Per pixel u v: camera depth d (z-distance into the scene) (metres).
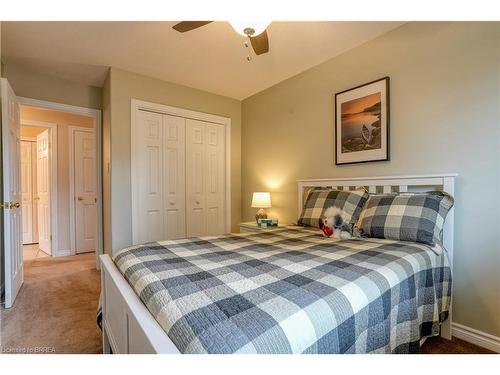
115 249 2.91
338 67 2.65
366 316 0.99
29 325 2.04
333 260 1.33
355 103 2.48
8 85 2.34
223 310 0.81
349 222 2.07
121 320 1.15
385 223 1.84
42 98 3.01
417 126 2.07
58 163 4.15
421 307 1.42
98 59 2.71
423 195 1.83
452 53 1.89
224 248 1.65
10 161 2.41
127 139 2.99
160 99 3.24
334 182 2.62
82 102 3.29
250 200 3.87
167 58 2.69
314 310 0.84
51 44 2.42
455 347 1.73
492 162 1.72
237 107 3.99
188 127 3.54
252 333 0.70
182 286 1.00
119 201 2.94
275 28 2.18
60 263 3.74
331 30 2.21
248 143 3.90
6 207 2.29
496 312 1.70
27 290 2.75
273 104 3.45
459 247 1.85
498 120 1.69
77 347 1.75
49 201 4.15
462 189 1.84
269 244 1.77
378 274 1.15
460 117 1.85
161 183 3.29
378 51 2.32
